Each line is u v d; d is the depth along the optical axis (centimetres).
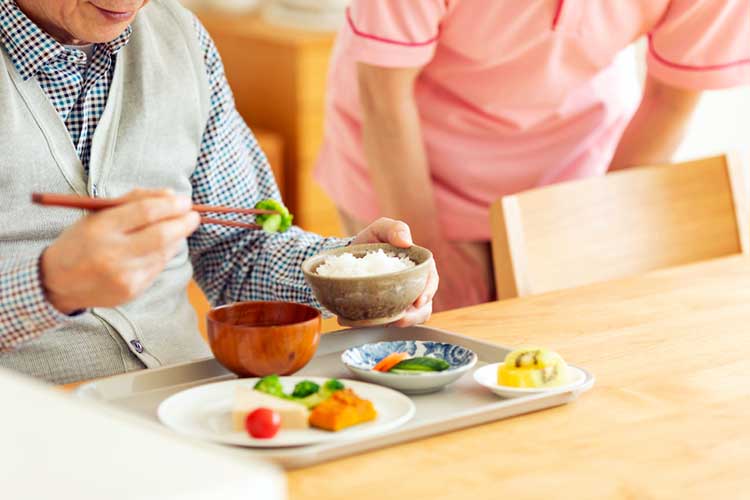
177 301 165
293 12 456
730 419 120
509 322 161
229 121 170
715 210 215
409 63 206
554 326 159
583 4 203
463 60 215
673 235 209
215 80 168
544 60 211
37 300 114
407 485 102
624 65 245
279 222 141
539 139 230
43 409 75
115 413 77
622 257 201
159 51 159
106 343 152
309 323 127
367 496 100
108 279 111
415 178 221
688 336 153
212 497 67
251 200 175
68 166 147
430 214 226
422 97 225
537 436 115
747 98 362
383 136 217
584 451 111
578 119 230
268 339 124
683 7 210
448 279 238
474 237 235
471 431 116
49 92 147
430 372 127
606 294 176
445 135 227
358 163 241
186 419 115
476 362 137
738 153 219
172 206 113
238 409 111
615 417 120
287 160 440
